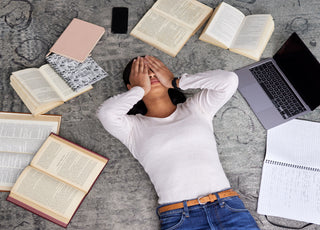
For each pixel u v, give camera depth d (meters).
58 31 1.82
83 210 1.49
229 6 1.83
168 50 1.76
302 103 1.66
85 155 1.55
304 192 1.54
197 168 1.27
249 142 1.64
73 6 1.87
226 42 1.77
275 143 1.62
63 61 1.70
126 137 1.37
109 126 1.29
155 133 1.31
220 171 1.32
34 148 1.57
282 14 1.91
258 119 1.67
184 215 1.25
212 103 1.33
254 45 1.72
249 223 1.24
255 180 1.57
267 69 1.74
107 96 1.69
